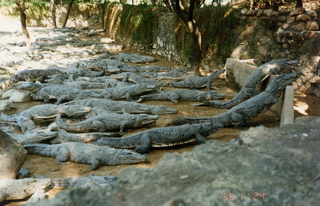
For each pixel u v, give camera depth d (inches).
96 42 789.2
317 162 85.0
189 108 341.7
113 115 279.4
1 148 182.4
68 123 293.7
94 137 249.6
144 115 281.1
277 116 302.0
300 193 73.3
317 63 364.8
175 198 69.2
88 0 1175.0
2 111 331.9
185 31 530.9
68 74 473.4
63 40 800.9
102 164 220.2
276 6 461.1
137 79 444.5
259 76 328.8
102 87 429.1
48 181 181.3
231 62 411.5
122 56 611.8
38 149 237.5
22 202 175.0
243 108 277.6
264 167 83.1
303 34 375.2
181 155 90.4
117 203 68.2
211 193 71.3
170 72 484.1
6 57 594.2
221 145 95.2
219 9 478.3
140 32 688.4
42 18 1043.9
